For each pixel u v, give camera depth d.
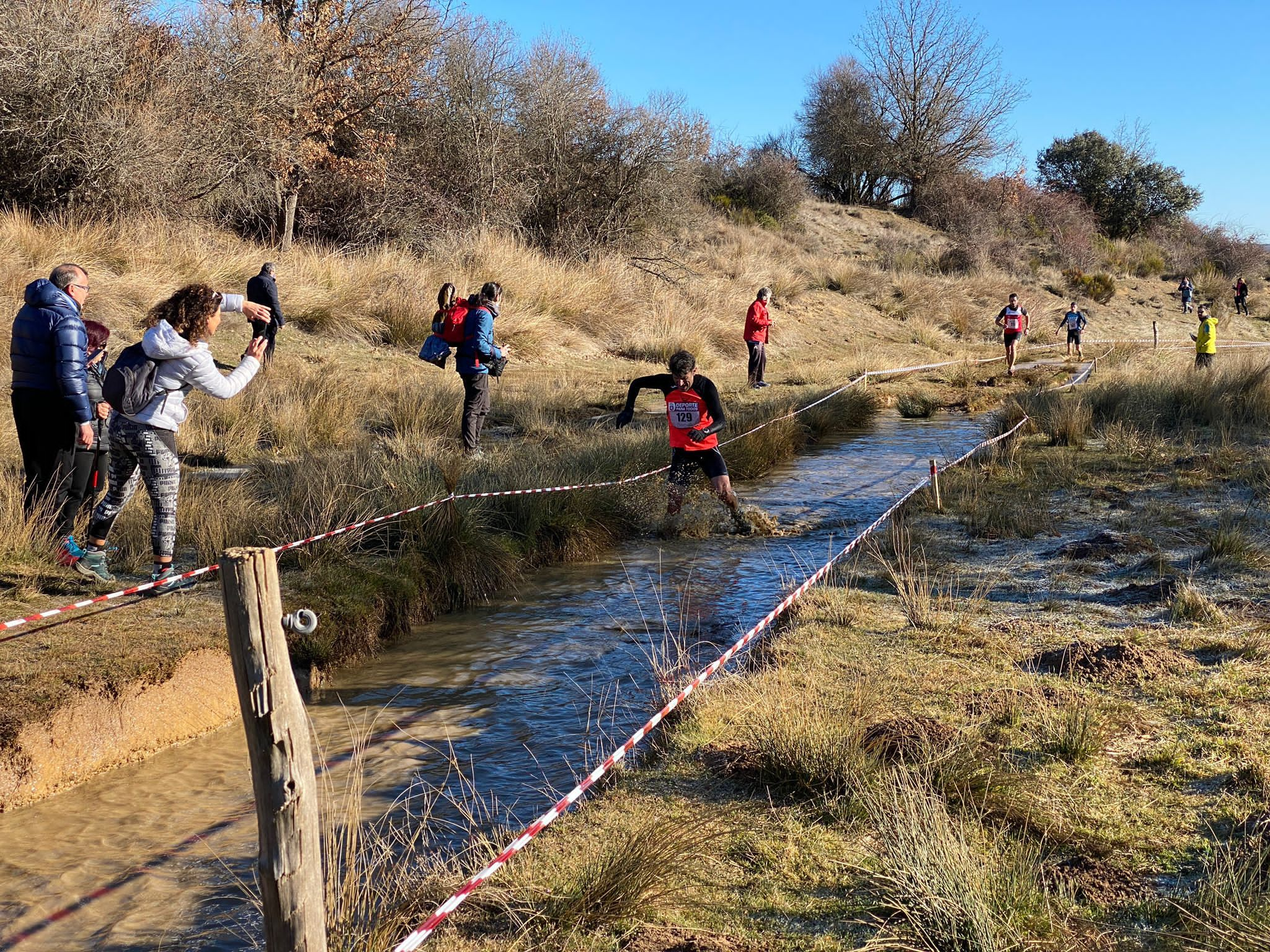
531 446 10.40
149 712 4.78
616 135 25.41
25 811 4.21
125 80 17.31
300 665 5.57
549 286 19.62
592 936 3.09
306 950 2.38
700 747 4.45
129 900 3.58
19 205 16.22
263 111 19.64
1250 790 3.79
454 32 23.20
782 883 3.37
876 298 29.50
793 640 5.62
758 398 15.43
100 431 6.64
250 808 4.26
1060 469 10.10
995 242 38.69
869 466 11.76
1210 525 7.93
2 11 15.97
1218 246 48.31
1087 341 30.45
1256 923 2.86
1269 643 5.21
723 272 26.73
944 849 3.19
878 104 45.19
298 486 7.77
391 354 15.73
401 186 22.45
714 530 8.92
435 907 3.25
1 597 5.61
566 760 4.57
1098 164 50.62
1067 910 3.12
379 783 4.41
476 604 7.08
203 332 5.61
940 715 4.55
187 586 6.07
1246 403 12.90
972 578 6.86
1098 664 4.99
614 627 6.47
